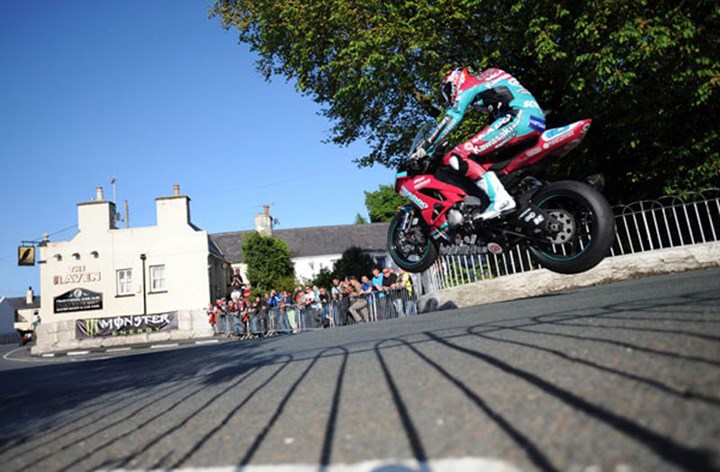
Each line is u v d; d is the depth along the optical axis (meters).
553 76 10.41
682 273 7.83
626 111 9.64
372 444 1.52
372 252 49.72
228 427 2.04
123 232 30.00
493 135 4.82
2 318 64.44
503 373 2.03
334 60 14.13
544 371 1.94
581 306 3.69
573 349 2.18
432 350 2.83
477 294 9.68
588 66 9.26
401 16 12.44
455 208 5.14
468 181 5.10
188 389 3.31
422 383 2.13
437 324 4.48
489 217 4.84
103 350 23.36
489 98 4.91
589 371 1.82
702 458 1.05
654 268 8.62
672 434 1.19
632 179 10.06
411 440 1.49
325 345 4.31
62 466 1.83
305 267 48.78
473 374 2.11
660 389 1.50
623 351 1.98
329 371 2.82
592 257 4.68
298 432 1.79
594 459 1.15
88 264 29.67
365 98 14.15
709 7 8.55
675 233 9.37
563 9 9.16
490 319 4.00
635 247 9.60
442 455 1.33
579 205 4.84
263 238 38.47
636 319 2.57
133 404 3.09
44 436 2.47
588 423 1.37
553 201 5.00
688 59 8.61
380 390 2.15
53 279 29.48
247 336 19.50
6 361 22.88
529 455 1.24
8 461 2.00
